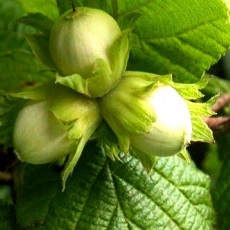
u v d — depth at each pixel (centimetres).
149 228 18
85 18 15
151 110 15
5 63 22
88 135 16
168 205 18
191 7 17
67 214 18
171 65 18
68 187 18
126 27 16
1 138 16
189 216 19
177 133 15
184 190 19
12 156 20
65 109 15
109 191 18
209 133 16
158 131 15
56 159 15
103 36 15
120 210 18
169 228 18
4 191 20
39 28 16
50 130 15
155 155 15
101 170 18
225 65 26
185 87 15
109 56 15
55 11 19
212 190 22
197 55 17
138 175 18
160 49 18
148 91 15
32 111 15
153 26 17
